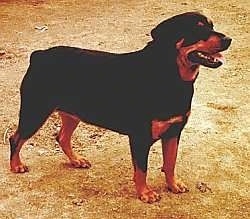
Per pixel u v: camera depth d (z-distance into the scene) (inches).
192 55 119.5
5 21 214.5
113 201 129.5
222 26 213.5
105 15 221.1
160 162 141.3
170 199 130.2
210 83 175.9
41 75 129.4
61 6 229.3
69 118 134.8
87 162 139.7
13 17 218.1
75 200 129.6
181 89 121.1
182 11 225.8
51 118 156.6
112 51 193.5
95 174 137.3
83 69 127.4
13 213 126.6
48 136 150.6
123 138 149.7
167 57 120.3
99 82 126.3
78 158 139.9
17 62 185.8
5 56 189.5
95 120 129.0
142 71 122.7
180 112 122.5
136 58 124.3
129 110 124.0
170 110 121.7
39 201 129.6
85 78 127.1
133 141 125.7
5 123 155.2
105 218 125.3
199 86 174.1
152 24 214.1
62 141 138.1
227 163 141.7
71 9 226.5
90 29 209.5
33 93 130.0
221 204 129.5
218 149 146.6
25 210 127.4
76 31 207.9
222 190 133.3
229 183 135.4
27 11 223.6
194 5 231.5
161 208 127.8
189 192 132.3
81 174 137.3
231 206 129.0
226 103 165.9
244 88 173.9
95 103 127.1
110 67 126.1
